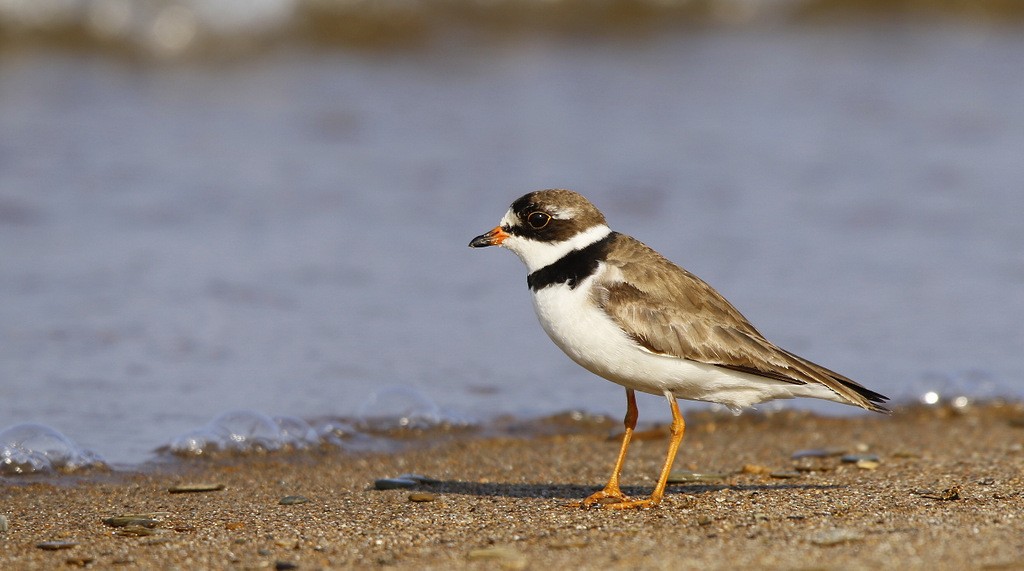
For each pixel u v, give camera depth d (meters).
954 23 30.14
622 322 9.13
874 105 23.78
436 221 18.00
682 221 18.19
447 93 23.58
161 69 23.84
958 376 13.52
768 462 11.44
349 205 18.41
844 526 8.43
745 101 23.84
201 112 21.75
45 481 10.38
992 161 21.03
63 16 23.61
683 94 24.17
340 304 15.27
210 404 12.33
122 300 14.86
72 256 16.02
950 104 23.88
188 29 24.11
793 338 14.41
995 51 27.83
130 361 13.26
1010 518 8.59
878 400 9.38
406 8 25.88
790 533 8.30
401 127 21.53
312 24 25.17
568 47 26.94
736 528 8.48
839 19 30.14
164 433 11.63
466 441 11.99
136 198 18.03
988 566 7.43
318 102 22.62
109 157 19.33
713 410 13.14
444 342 14.40
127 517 9.23
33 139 19.69
